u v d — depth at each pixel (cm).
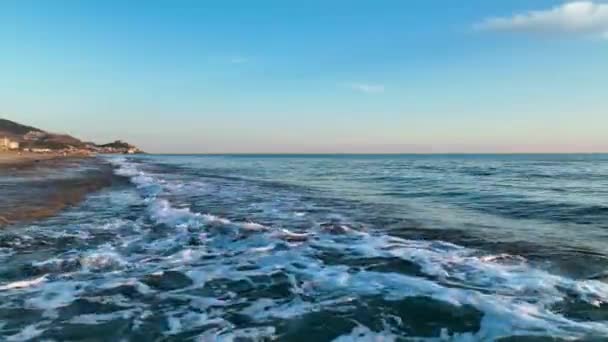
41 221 1103
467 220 1179
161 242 877
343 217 1230
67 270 677
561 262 712
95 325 468
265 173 4034
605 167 4944
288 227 1060
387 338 438
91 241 878
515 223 1127
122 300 548
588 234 970
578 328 450
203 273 667
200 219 1118
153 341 430
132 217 1179
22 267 686
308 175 3647
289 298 557
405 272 665
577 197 1711
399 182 2688
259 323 477
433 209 1406
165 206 1364
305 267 700
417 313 498
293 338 439
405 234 973
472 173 3706
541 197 1716
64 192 1797
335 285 607
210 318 492
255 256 770
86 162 6216
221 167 5647
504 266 692
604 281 610
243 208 1424
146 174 3522
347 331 455
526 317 480
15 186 2005
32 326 461
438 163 6938
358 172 4159
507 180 2792
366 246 843
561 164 6072
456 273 656
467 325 463
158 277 646
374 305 525
